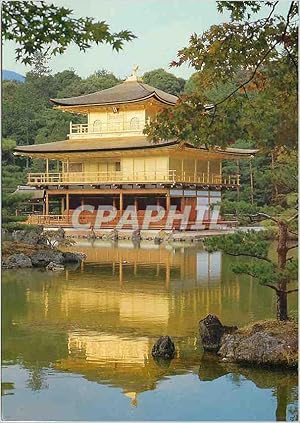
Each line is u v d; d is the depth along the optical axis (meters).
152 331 13.40
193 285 20.03
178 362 11.23
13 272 23.48
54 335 13.06
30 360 11.31
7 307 16.06
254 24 12.72
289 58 12.87
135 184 46.03
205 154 46.88
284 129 13.26
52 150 48.91
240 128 13.18
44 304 16.50
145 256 29.72
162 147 44.56
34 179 51.84
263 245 11.03
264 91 13.26
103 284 20.25
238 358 11.21
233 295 18.02
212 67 13.16
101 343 12.41
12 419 8.57
